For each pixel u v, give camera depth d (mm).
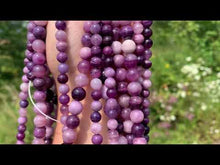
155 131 464
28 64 172
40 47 164
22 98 196
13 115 487
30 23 172
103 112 166
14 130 470
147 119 173
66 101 161
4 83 540
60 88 159
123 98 162
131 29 160
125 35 159
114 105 155
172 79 521
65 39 158
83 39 156
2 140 451
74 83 165
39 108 168
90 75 163
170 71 536
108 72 156
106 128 165
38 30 163
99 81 155
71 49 160
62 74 158
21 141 200
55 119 178
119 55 160
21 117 198
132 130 159
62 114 164
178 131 468
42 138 173
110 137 157
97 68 156
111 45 160
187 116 478
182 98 501
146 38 169
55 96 179
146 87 172
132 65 156
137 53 164
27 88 194
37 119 169
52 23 164
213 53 562
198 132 466
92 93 155
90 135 161
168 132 463
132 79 157
